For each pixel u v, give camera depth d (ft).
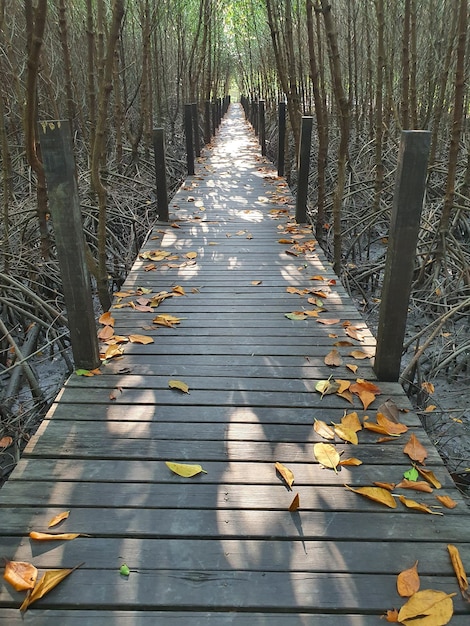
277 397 7.65
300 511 5.64
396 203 7.02
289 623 4.51
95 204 17.83
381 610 4.61
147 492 5.87
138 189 23.30
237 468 6.25
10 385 10.34
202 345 9.21
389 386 7.94
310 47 15.30
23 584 4.71
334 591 4.76
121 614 4.58
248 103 63.93
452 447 9.32
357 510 5.65
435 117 19.10
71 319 7.92
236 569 4.97
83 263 7.61
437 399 10.66
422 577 4.90
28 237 15.44
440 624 4.44
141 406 7.41
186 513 5.60
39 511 5.60
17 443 8.71
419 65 25.27
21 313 11.30
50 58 24.23
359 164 26.13
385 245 20.77
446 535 5.35
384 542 5.28
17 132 22.97
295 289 11.69
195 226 17.21
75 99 25.98
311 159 30.68
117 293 11.54
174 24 41.01
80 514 5.57
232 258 14.03
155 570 4.95
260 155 34.27
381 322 7.84
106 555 5.10
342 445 6.65
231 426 7.00
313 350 9.02
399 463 6.36
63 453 6.45
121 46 26.17
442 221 14.10
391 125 27.78
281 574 4.92
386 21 22.47
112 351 8.76
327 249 18.06
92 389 7.80
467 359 11.28
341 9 30.66
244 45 66.44
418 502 5.74
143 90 25.54
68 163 7.00
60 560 5.03
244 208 19.58
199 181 25.05
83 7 24.20
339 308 10.80
